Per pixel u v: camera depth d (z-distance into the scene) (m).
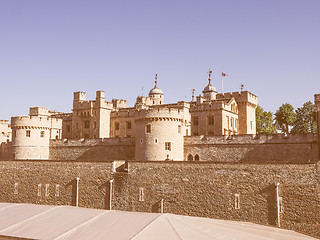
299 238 19.16
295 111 74.81
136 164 44.84
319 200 34.97
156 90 93.06
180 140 53.44
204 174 40.91
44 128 64.00
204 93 89.00
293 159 47.75
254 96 76.12
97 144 62.00
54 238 18.61
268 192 37.41
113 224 20.09
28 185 52.31
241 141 51.72
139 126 53.06
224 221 22.25
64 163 49.97
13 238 19.48
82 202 47.62
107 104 73.19
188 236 17.61
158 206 42.78
